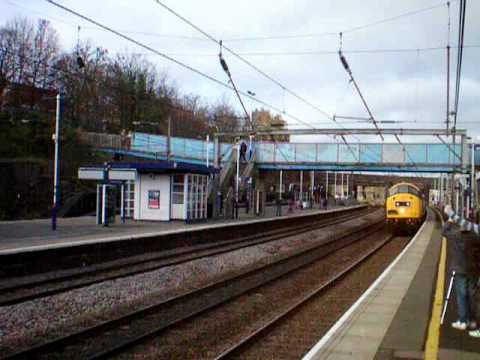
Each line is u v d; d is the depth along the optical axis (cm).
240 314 1359
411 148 5119
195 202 3791
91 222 3453
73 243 2016
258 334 1105
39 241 2264
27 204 4691
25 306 1338
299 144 5341
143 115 8362
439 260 2156
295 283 1875
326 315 1353
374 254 2819
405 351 894
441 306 1239
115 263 2092
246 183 5312
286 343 1076
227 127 9069
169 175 3647
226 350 1015
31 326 1191
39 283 1625
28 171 4831
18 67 6656
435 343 923
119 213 4434
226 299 1496
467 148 4534
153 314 1328
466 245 1028
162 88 8844
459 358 843
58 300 1434
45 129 5844
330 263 2452
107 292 1587
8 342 1066
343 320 1100
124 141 6594
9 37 6625
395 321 1105
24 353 941
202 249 2666
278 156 5378
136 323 1231
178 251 2503
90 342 1065
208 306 1383
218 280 1948
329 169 5281
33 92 6681
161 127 8525
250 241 3212
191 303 1480
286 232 4022
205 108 9612
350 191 10969
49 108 6800
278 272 2138
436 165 5050
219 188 4697
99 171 3244
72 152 5850
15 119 5878
